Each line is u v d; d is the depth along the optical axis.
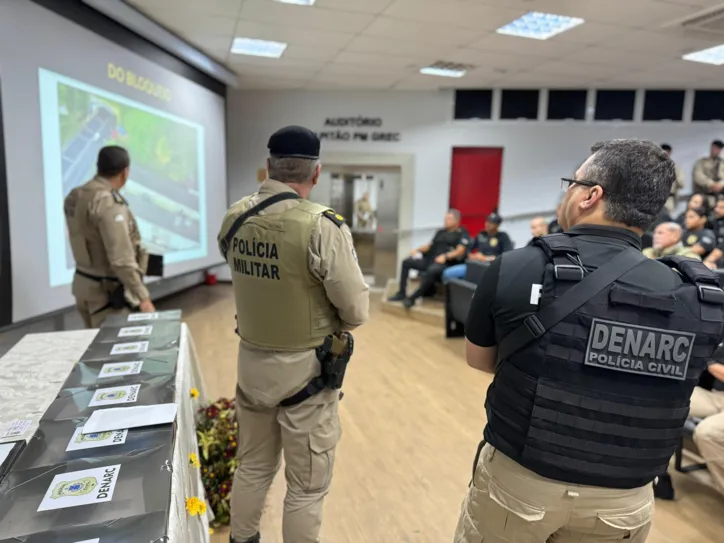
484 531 1.00
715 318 0.84
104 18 3.73
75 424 1.12
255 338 1.34
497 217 5.33
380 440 2.53
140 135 4.29
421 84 6.45
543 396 0.86
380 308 5.64
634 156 0.88
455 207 7.18
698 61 5.11
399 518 1.92
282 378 1.32
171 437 1.07
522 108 6.79
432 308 5.16
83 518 0.81
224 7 3.77
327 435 1.40
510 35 4.34
